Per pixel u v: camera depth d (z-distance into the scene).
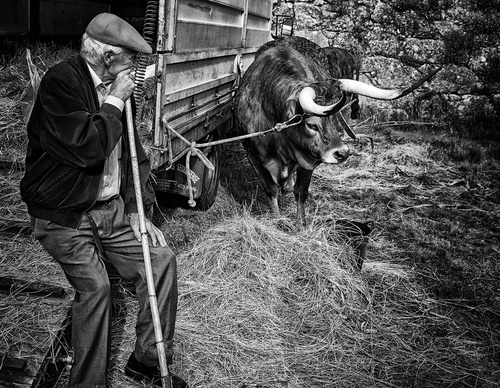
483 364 3.76
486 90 10.12
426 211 6.44
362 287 4.30
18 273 3.51
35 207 2.64
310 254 4.34
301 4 10.51
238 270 4.20
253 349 3.59
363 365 3.62
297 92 4.39
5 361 2.88
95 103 2.65
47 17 6.92
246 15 5.90
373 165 8.02
